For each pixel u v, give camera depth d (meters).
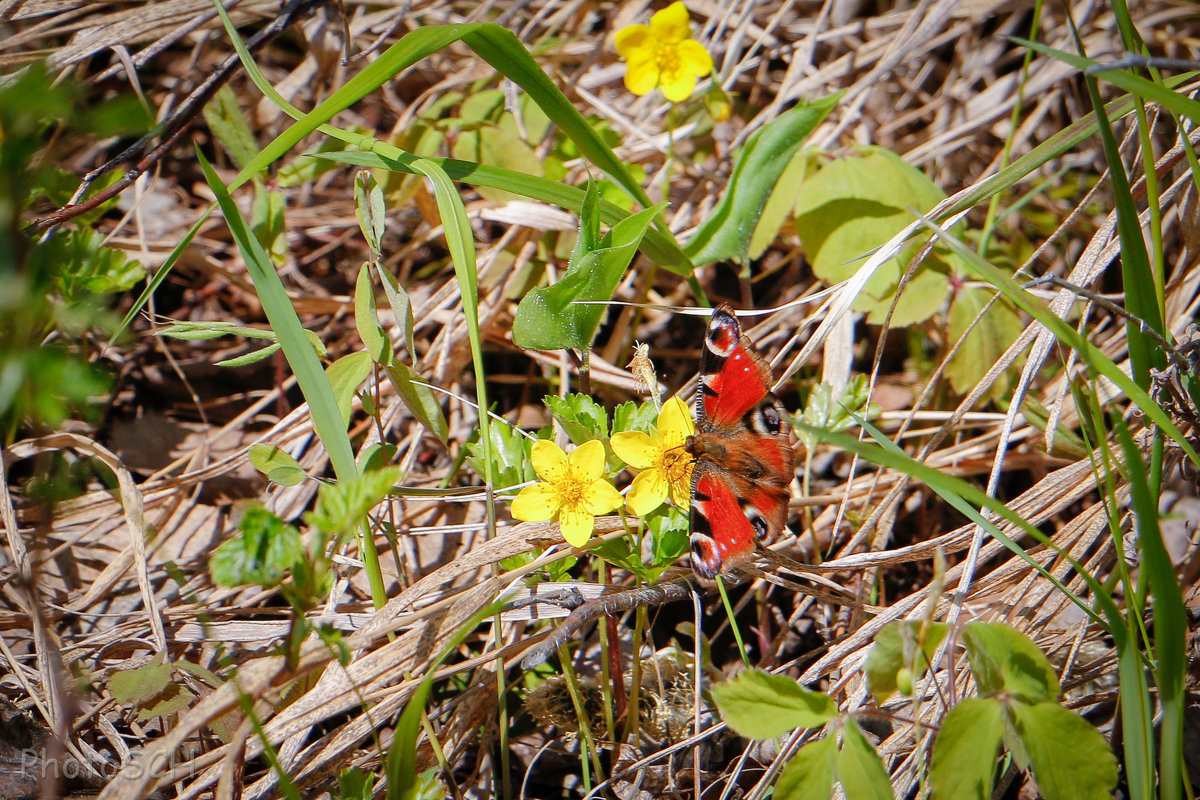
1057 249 3.55
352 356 2.38
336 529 1.60
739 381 2.32
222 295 3.68
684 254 2.76
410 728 1.74
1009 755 2.09
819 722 1.66
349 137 2.42
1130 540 2.32
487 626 2.65
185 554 2.88
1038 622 2.29
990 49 3.95
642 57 3.02
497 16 4.08
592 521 2.10
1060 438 2.67
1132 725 1.63
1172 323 2.90
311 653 1.94
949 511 2.99
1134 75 1.73
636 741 2.36
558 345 2.39
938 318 3.23
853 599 2.50
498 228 3.71
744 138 3.64
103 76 3.13
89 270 2.55
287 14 2.97
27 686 2.22
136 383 3.33
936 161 3.81
